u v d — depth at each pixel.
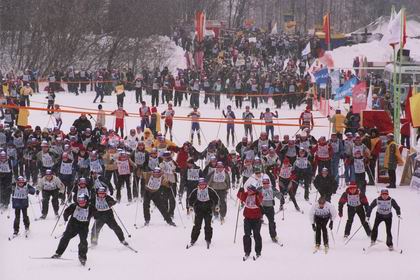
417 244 34.44
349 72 88.88
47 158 42.16
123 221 37.78
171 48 120.31
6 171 39.22
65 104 78.75
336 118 57.91
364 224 34.44
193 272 29.16
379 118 53.91
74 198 34.59
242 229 36.69
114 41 111.94
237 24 172.50
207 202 32.94
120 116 58.44
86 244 30.00
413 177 46.97
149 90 90.00
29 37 113.00
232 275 28.84
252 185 31.36
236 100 81.44
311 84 87.75
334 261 31.28
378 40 134.88
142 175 41.38
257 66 106.94
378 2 186.50
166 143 46.53
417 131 56.50
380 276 29.06
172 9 138.88
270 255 31.98
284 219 38.56
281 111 82.00
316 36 122.44
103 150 43.50
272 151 42.50
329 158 44.66
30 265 29.64
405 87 74.69
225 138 63.34
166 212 36.66
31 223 36.72
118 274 28.70
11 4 103.81
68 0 105.88
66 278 27.97
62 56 106.31
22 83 77.44
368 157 45.38
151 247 33.00
